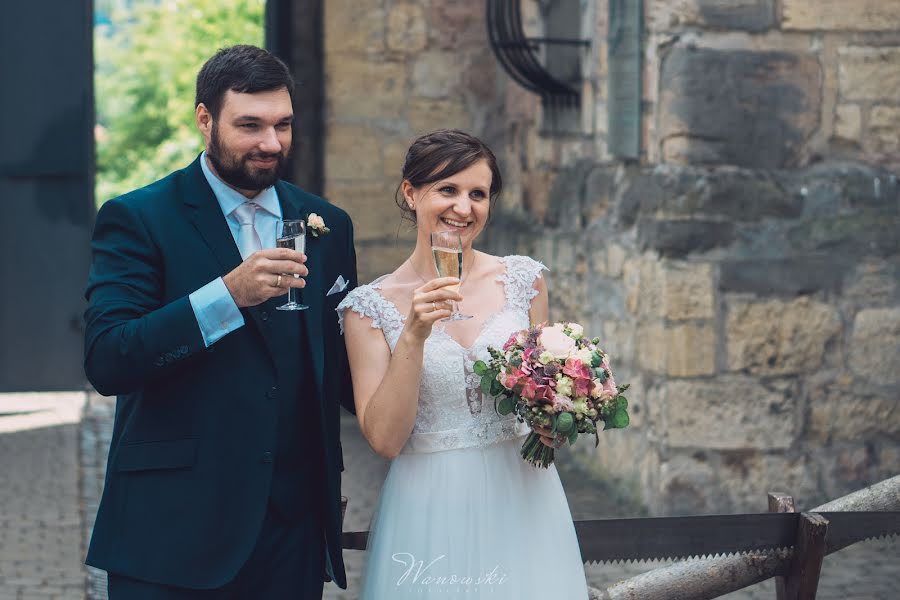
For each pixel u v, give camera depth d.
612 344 6.87
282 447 3.02
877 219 6.15
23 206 9.54
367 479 7.19
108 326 2.82
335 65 9.41
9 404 9.26
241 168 2.91
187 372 2.93
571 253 7.61
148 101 24.95
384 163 9.53
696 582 3.46
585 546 3.38
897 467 6.23
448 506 2.97
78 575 5.36
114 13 26.58
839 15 6.07
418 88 9.53
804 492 6.18
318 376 3.03
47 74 9.42
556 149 8.06
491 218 9.71
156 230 2.96
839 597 5.01
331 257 3.21
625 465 6.64
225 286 2.78
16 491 6.78
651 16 6.17
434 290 2.78
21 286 9.60
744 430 6.12
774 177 6.10
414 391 2.85
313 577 3.08
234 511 2.91
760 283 6.09
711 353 6.09
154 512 2.90
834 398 6.19
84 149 9.52
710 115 6.03
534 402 2.85
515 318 3.12
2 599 5.02
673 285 6.04
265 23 9.75
